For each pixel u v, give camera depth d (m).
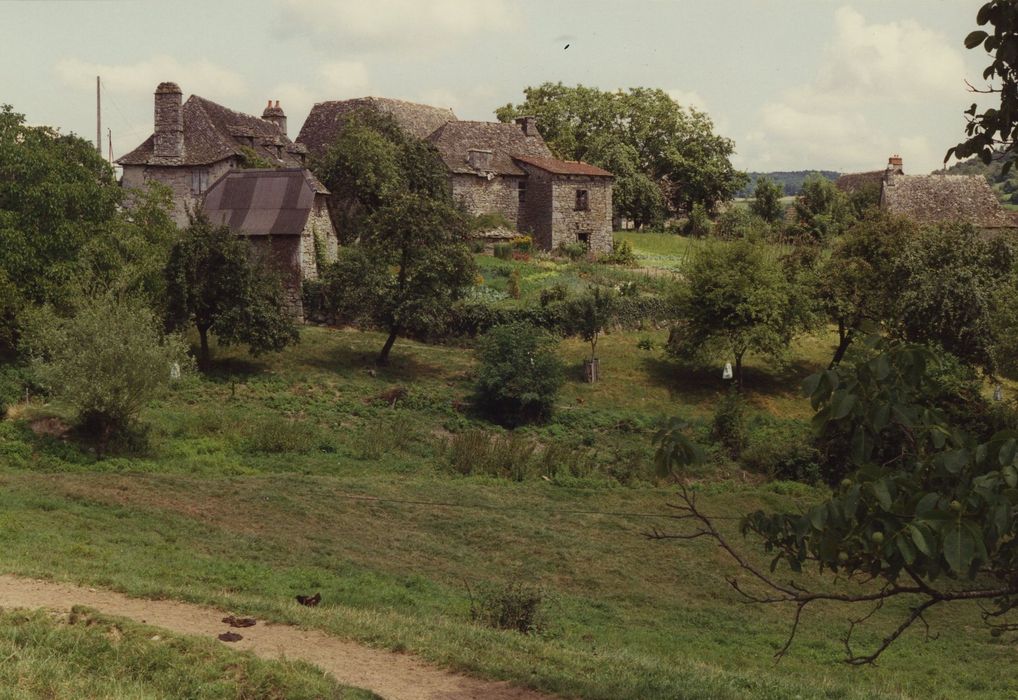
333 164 63.25
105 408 31.69
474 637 16.23
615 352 49.22
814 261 48.16
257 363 44.12
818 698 15.09
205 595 16.80
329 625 15.62
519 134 74.00
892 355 7.95
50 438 31.88
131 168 58.41
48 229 39.91
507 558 27.09
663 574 27.16
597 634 20.94
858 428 7.74
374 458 35.09
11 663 11.41
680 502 33.16
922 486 7.84
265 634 15.04
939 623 24.77
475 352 44.44
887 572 7.70
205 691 11.48
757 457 37.31
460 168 68.12
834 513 7.52
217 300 41.94
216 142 58.50
